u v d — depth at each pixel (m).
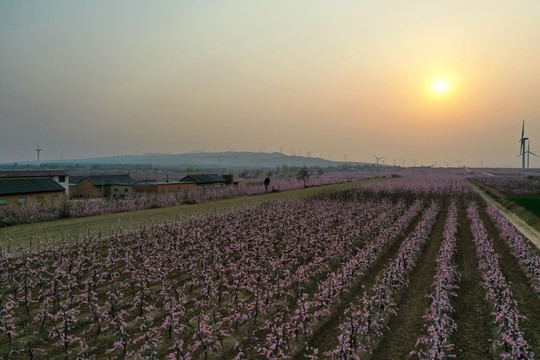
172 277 21.08
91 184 66.81
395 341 14.23
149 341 13.25
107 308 16.47
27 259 20.98
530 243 29.97
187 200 56.34
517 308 16.86
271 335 13.86
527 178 126.81
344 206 49.19
